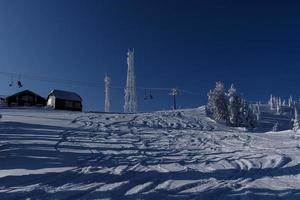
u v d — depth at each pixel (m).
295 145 22.73
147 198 8.80
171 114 57.72
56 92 71.62
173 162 15.20
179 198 8.87
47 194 9.05
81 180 10.91
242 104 65.44
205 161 15.69
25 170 12.53
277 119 124.81
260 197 9.01
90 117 43.94
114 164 14.19
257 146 22.78
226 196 9.10
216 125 50.34
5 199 8.56
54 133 25.81
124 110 72.88
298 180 11.38
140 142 23.62
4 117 38.84
